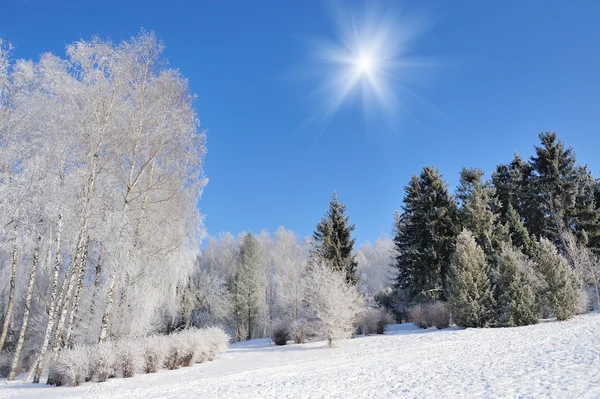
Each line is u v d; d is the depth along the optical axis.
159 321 18.81
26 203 13.61
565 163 33.44
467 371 9.14
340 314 18.11
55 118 14.41
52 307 14.55
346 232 26.55
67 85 14.35
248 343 28.80
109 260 14.42
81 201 14.26
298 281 41.78
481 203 28.12
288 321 23.45
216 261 57.41
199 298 40.94
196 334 16.14
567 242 28.48
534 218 34.22
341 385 8.80
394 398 6.97
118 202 15.20
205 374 12.18
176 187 16.58
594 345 10.86
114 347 13.23
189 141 17.19
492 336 16.31
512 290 21.08
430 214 27.75
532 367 8.70
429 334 19.23
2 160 14.05
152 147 16.22
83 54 14.66
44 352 14.16
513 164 38.19
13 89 14.86
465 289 21.23
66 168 14.55
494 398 6.19
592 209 31.23
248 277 43.78
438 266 25.84
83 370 11.96
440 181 28.56
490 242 26.42
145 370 13.62
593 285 25.91
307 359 14.39
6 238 13.69
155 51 16.44
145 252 15.93
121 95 15.36
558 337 13.83
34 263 16.44
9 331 21.36
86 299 18.59
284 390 8.68
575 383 6.53
